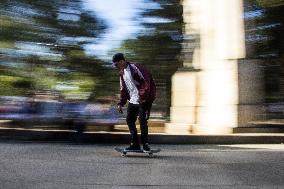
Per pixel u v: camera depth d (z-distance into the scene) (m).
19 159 7.09
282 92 20.42
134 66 7.39
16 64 18.42
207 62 12.83
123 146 9.63
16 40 18.31
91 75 21.09
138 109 7.57
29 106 12.85
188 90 13.55
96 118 11.73
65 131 10.66
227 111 12.02
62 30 19.28
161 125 15.64
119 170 6.18
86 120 11.65
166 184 5.22
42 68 19.16
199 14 13.33
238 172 6.11
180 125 13.41
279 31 19.28
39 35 18.80
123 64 7.39
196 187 5.07
